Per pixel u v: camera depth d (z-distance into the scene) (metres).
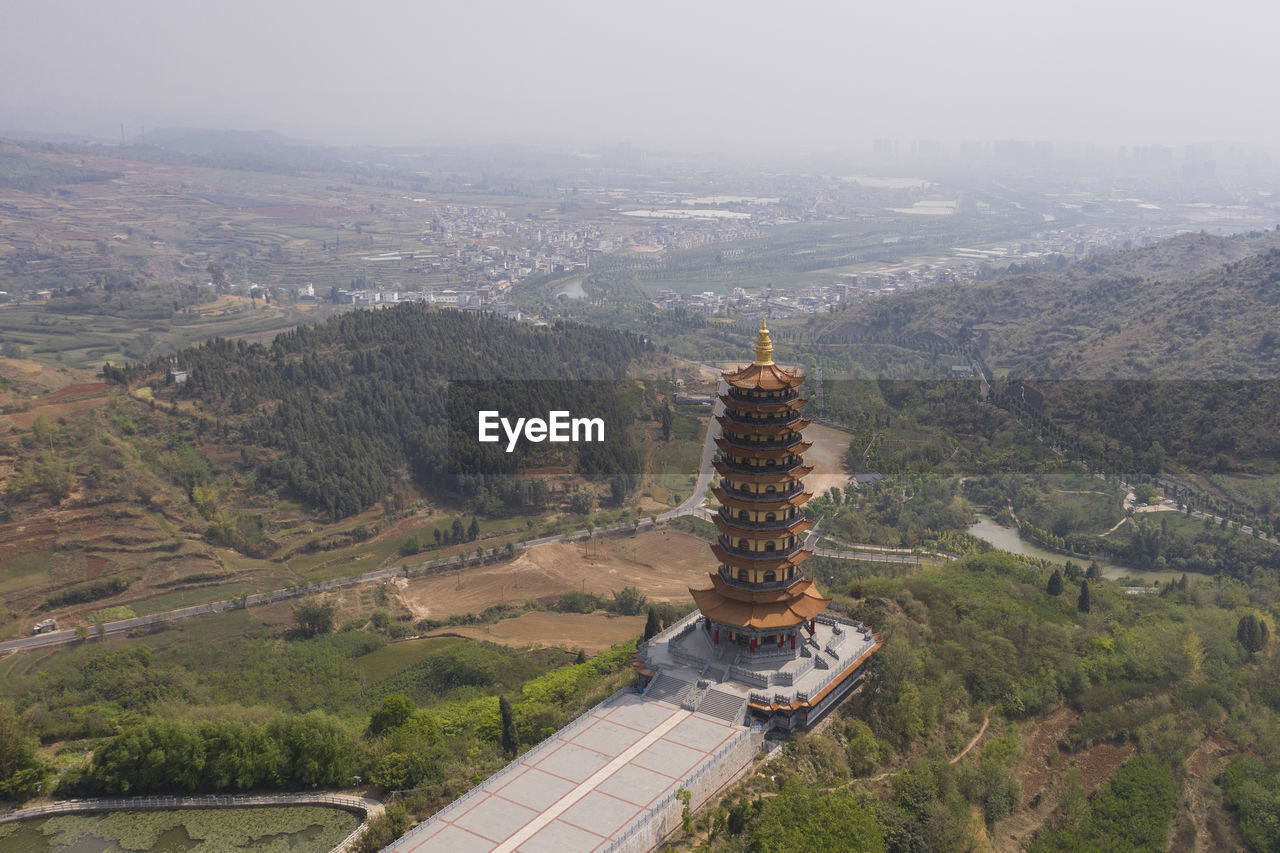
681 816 119.00
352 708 187.12
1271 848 153.50
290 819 127.44
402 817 119.12
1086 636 189.25
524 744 138.38
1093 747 166.75
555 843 110.12
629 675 156.50
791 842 111.19
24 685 195.12
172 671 198.38
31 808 130.12
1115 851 141.62
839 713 146.75
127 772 132.50
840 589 199.12
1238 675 193.50
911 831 123.69
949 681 160.88
